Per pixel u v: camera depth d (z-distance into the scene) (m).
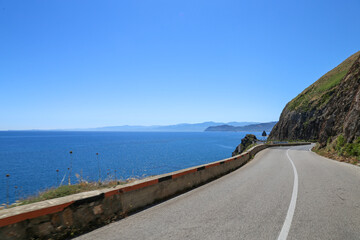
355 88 25.05
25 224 3.38
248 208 5.51
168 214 5.05
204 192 7.36
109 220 4.59
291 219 4.71
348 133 19.39
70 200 4.03
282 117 94.50
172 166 40.88
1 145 117.81
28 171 36.72
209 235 3.87
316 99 76.94
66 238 3.76
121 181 7.73
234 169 13.62
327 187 8.05
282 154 25.80
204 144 121.31
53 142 148.12
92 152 73.88
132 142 143.88
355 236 3.88
